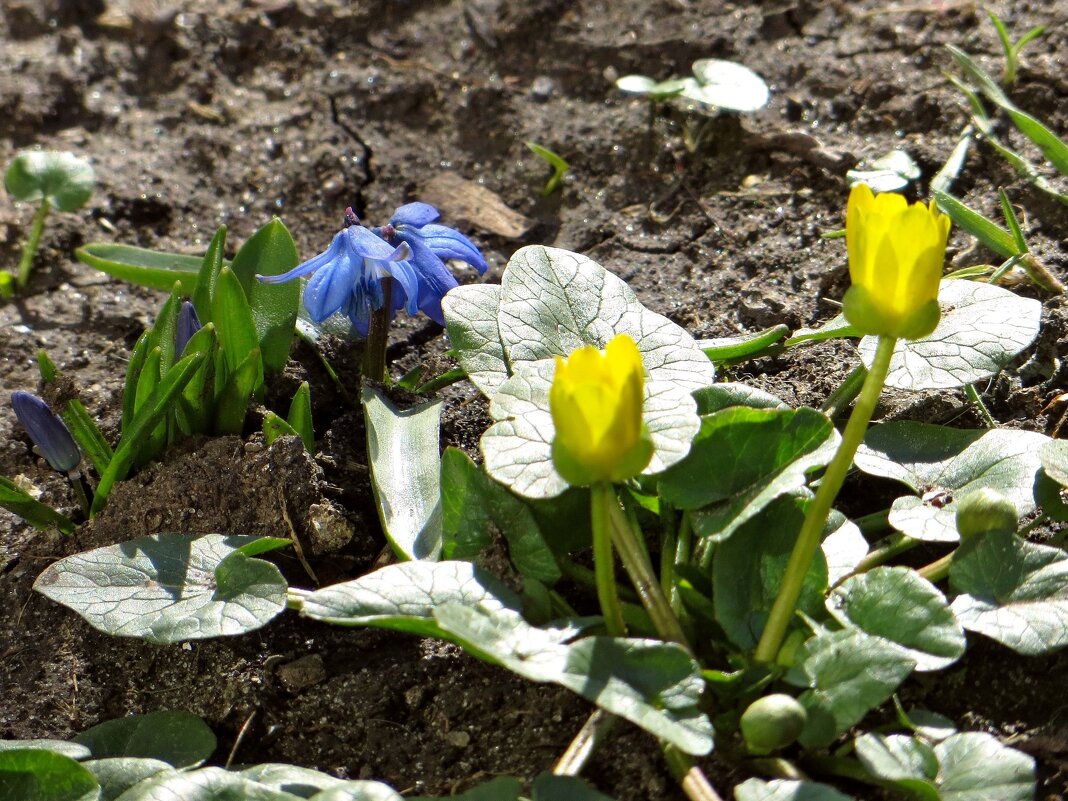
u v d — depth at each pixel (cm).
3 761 46
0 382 54
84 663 49
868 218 44
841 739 47
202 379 51
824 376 52
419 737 48
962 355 49
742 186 58
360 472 51
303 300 52
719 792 46
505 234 58
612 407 44
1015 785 45
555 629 46
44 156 57
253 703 48
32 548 51
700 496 47
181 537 49
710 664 47
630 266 56
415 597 46
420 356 54
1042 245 54
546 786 45
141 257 56
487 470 46
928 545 49
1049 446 48
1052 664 47
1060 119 57
